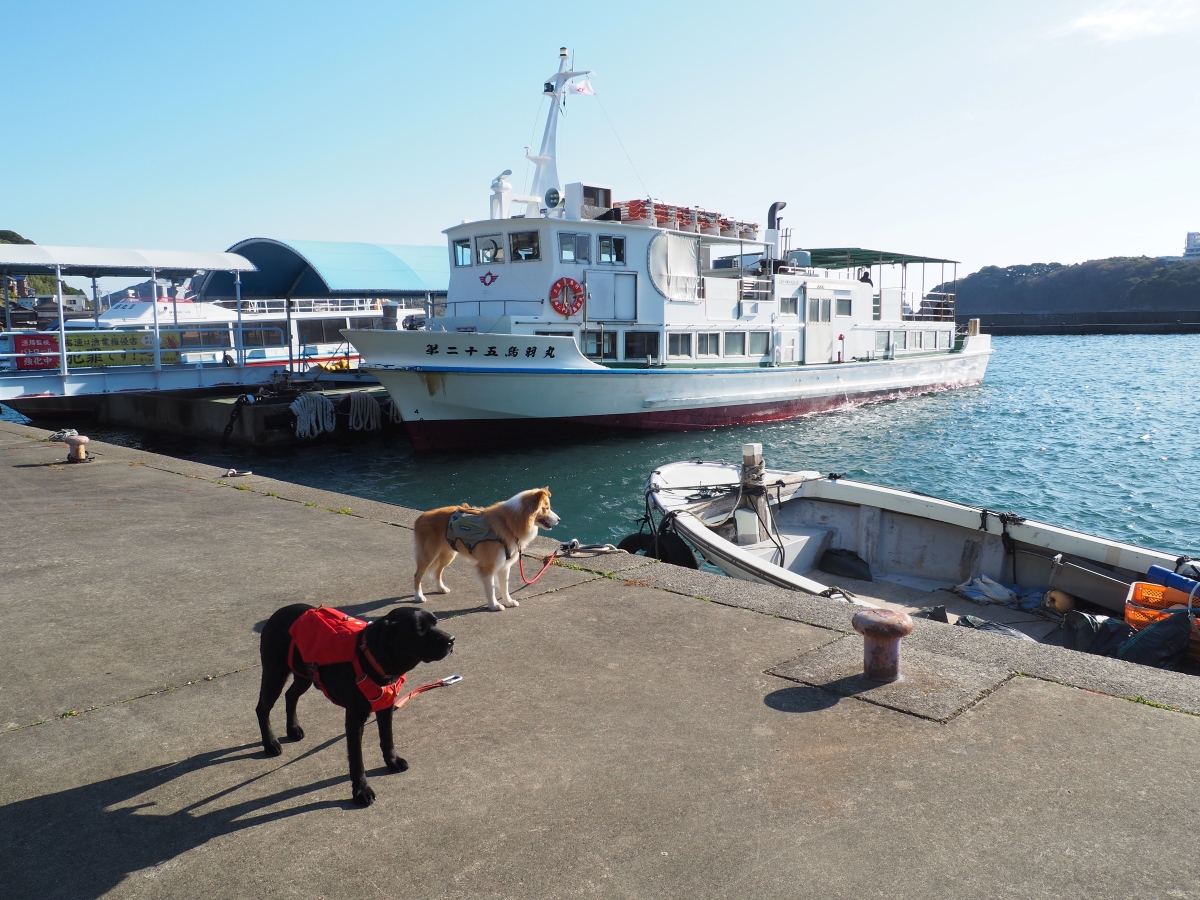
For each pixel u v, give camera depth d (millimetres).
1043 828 3047
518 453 23734
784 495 11367
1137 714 3973
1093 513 17719
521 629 5258
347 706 3332
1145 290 172375
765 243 29125
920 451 24719
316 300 39125
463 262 25547
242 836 3080
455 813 3211
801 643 4953
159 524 8211
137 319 33094
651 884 2756
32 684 4492
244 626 5363
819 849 2936
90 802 3326
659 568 6574
